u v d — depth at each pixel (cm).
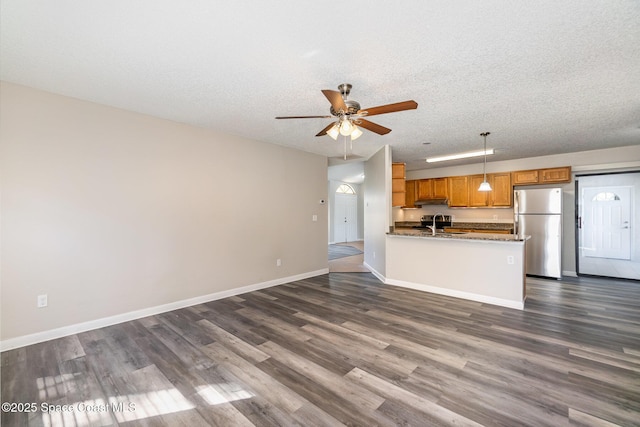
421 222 737
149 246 343
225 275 416
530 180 573
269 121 362
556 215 520
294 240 516
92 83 259
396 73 239
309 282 504
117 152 318
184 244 373
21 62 224
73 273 291
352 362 235
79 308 294
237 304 384
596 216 554
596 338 276
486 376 214
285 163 500
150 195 343
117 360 240
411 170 753
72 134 290
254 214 453
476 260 397
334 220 1102
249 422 170
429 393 195
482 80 252
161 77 247
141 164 336
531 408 179
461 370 222
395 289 456
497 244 379
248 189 444
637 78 246
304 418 173
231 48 204
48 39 193
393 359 239
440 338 278
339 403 186
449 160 613
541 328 300
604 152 511
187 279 375
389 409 180
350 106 240
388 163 492
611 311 352
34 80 254
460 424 167
